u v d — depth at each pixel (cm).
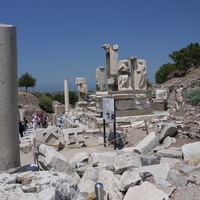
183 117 1457
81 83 2641
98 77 2177
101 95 1727
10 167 591
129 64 1784
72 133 1261
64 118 2448
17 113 611
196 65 4262
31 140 1298
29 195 365
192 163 726
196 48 4484
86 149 1204
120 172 709
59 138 1296
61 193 407
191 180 599
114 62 1773
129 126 1501
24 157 1174
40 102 5484
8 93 585
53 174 448
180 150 859
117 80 1806
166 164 689
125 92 1711
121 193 559
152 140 973
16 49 607
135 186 538
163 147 960
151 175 633
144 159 778
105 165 738
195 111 1542
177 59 4803
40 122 2864
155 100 2120
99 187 423
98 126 1570
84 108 2455
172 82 3950
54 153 687
